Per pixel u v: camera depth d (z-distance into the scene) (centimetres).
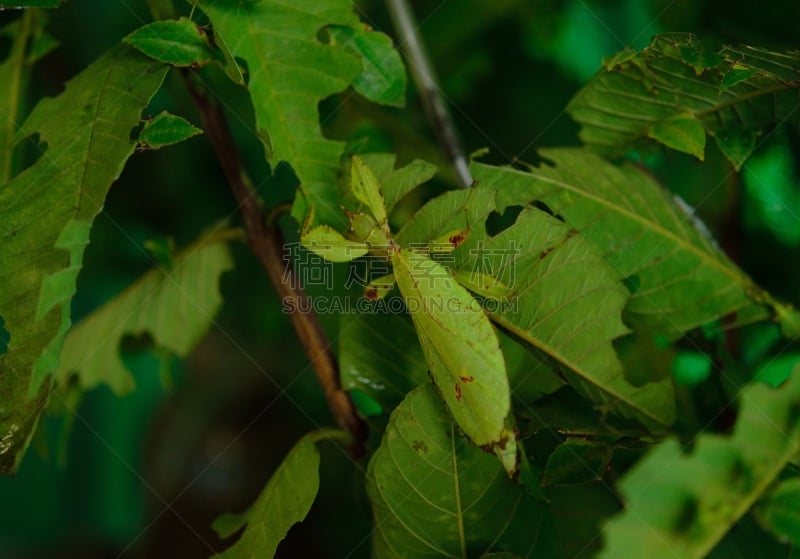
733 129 64
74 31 89
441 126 74
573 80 89
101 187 61
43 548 150
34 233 61
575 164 66
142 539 118
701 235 67
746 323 66
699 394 67
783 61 62
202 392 140
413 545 62
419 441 61
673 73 63
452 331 61
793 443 58
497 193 64
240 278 86
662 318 66
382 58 64
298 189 64
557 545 62
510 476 60
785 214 70
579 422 63
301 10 63
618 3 88
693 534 58
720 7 72
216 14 63
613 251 65
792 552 58
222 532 64
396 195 64
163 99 84
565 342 63
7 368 60
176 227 100
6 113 67
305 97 63
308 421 123
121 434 147
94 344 72
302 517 62
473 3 83
